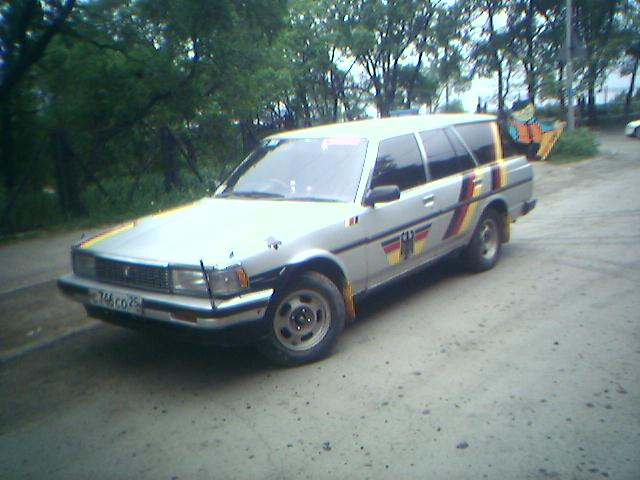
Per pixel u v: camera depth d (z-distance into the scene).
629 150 22.16
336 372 4.50
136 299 4.31
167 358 4.98
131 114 13.91
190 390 4.37
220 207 5.24
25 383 4.66
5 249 8.98
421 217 5.68
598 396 3.92
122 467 3.43
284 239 4.45
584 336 4.93
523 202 7.46
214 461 3.44
